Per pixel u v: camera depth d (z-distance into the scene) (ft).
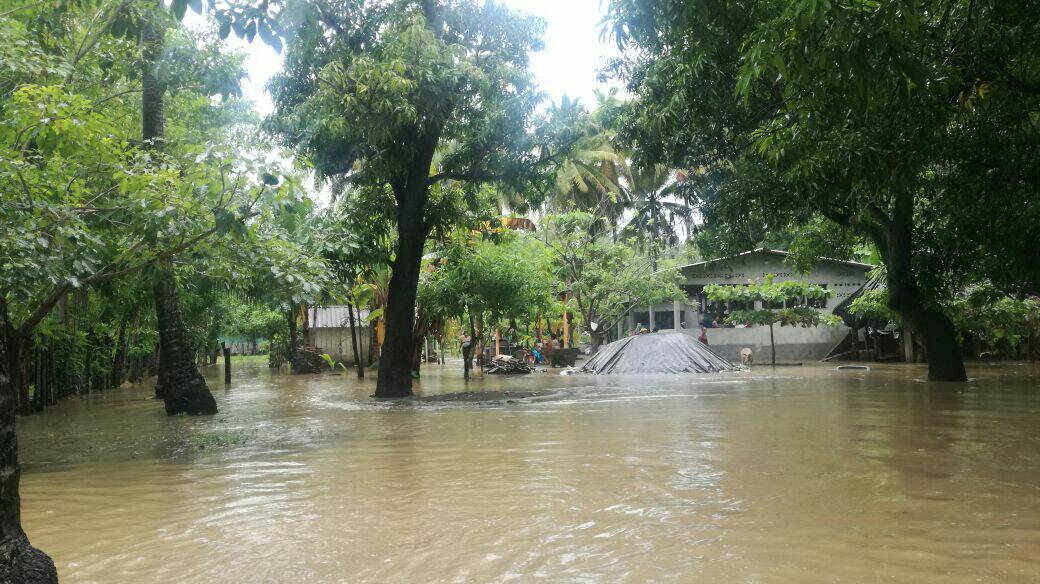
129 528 15.23
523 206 57.06
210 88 34.71
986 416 31.55
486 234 63.93
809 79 18.99
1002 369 70.69
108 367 69.72
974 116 30.01
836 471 19.31
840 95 21.91
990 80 25.99
